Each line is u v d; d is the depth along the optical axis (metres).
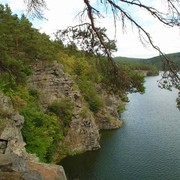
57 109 53.12
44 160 43.12
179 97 8.63
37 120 44.06
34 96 51.53
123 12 6.84
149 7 6.56
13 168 16.16
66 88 56.44
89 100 68.69
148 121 73.56
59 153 50.00
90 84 69.12
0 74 23.50
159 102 100.69
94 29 7.36
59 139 49.69
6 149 27.08
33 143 41.81
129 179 41.41
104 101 72.19
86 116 56.03
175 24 6.63
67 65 62.09
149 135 61.38
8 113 31.97
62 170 23.95
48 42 44.94
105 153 52.28
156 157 49.03
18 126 32.34
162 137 59.53
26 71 31.86
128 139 59.56
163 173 42.91
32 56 39.56
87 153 52.59
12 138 28.61
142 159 48.47
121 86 8.47
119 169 44.91
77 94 58.62
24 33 35.50
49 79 54.72
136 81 8.57
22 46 34.09
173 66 7.27
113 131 66.25
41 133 43.28
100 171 44.62
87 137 54.56
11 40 27.64
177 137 58.97
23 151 29.33
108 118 68.94
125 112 85.81
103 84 8.77
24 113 42.19
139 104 98.56
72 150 52.19
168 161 47.16
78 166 46.84
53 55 51.75
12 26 31.78
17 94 44.94
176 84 7.29
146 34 7.05
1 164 15.91
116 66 8.16
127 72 8.63
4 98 34.19
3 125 29.05
